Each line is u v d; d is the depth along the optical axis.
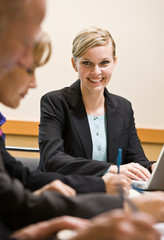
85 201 0.93
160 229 0.82
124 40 3.40
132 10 3.38
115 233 0.55
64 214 0.90
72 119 2.02
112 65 1.98
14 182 0.96
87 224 0.79
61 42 3.41
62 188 1.19
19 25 0.71
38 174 1.42
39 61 1.00
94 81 1.95
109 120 2.08
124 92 3.45
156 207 0.95
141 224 0.55
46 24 3.39
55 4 3.37
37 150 2.40
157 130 3.41
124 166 1.71
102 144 2.05
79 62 1.94
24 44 0.76
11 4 0.68
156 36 3.40
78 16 3.38
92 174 1.68
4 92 0.99
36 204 0.92
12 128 3.41
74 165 1.72
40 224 0.79
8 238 0.77
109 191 1.30
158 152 3.46
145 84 3.44
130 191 1.34
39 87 3.44
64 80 3.45
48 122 1.98
